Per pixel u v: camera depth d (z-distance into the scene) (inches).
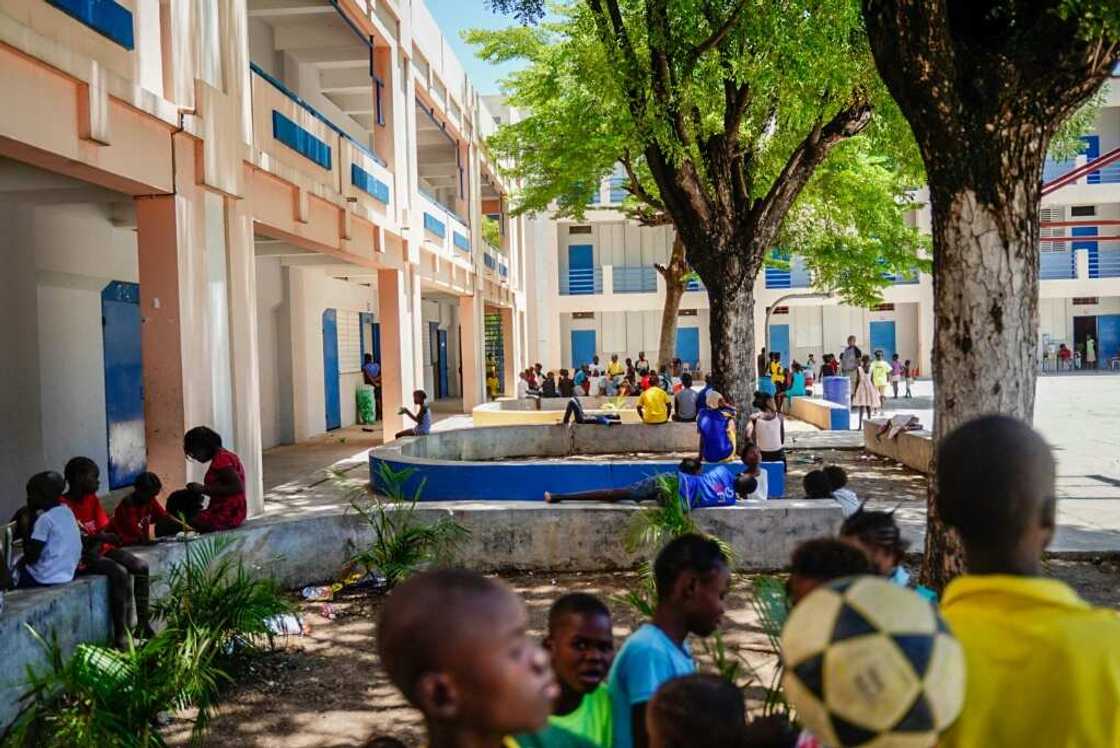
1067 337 1503.4
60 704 193.0
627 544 307.9
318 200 476.7
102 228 443.5
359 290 885.2
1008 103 203.3
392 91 613.3
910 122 216.1
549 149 738.2
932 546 222.4
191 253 333.4
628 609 271.4
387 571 297.9
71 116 262.2
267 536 298.5
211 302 350.3
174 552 259.4
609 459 603.5
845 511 313.7
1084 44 197.5
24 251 378.3
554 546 319.6
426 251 735.1
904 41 205.0
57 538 216.1
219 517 294.8
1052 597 61.5
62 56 251.4
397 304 645.3
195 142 336.5
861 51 393.4
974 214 209.0
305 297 725.9
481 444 615.2
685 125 457.1
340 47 629.9
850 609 54.8
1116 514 377.1
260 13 558.6
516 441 629.9
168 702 185.9
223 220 364.2
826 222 779.4
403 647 50.8
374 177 573.0
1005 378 210.2
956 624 62.6
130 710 172.1
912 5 201.6
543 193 788.6
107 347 455.2
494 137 813.2
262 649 241.8
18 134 238.7
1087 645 58.9
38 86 247.3
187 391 327.6
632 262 1546.5
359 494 395.5
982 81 203.9
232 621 225.3
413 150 674.2
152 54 308.3
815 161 490.9
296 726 197.9
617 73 417.4
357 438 730.8
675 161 452.8
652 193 810.8
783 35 374.6
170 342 323.3
